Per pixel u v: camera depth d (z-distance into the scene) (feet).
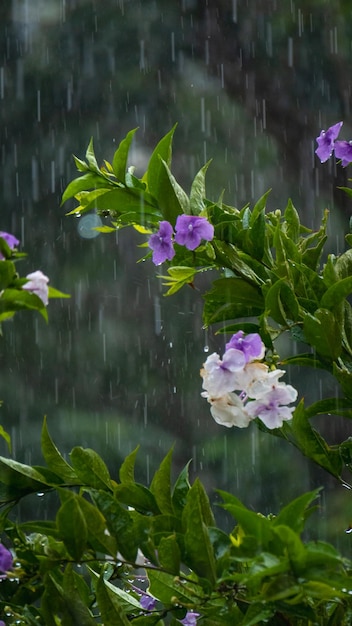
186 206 7.81
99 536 6.35
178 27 38.34
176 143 37.73
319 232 8.34
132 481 6.87
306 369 30.94
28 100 39.17
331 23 35.17
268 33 36.29
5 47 39.50
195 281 36.50
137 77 38.88
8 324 36.86
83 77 39.09
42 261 38.32
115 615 6.53
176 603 6.57
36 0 39.75
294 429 7.02
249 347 6.88
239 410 6.83
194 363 36.01
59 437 34.96
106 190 7.98
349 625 6.49
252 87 36.35
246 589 6.23
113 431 34.91
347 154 8.45
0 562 6.41
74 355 36.73
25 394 35.99
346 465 7.25
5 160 38.96
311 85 35.45
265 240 7.92
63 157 38.86
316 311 7.11
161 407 35.58
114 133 38.88
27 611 6.61
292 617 6.58
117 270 37.81
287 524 5.90
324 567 5.73
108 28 39.17
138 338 36.73
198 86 37.99
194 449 34.19
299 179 35.14
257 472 31.40
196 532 6.13
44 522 6.67
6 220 38.58
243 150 36.35
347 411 7.09
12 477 6.79
